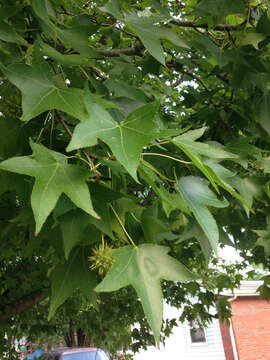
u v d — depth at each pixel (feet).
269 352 12.67
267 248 2.56
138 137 1.17
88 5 2.75
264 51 2.62
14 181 1.57
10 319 5.12
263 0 2.45
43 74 1.41
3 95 1.78
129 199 1.63
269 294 3.44
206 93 3.06
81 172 1.29
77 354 9.75
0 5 1.90
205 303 5.43
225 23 2.65
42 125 1.72
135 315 6.31
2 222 2.17
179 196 1.65
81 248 1.73
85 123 1.17
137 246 1.51
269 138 2.98
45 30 1.80
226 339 13.52
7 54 1.68
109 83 2.06
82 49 1.83
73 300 5.54
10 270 4.83
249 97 2.94
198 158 1.39
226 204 1.65
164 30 1.95
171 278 1.45
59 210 1.38
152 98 3.04
